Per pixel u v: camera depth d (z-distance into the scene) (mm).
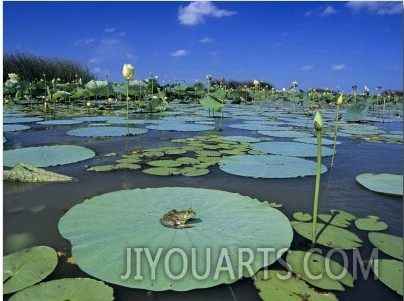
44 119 9328
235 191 3447
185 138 6508
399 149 5879
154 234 2322
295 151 5312
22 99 17844
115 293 1830
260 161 4555
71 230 2391
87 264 2027
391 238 2459
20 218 2715
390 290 1909
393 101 22188
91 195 3248
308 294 1809
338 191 3521
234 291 1865
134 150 5262
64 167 4195
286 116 12000
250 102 21703
